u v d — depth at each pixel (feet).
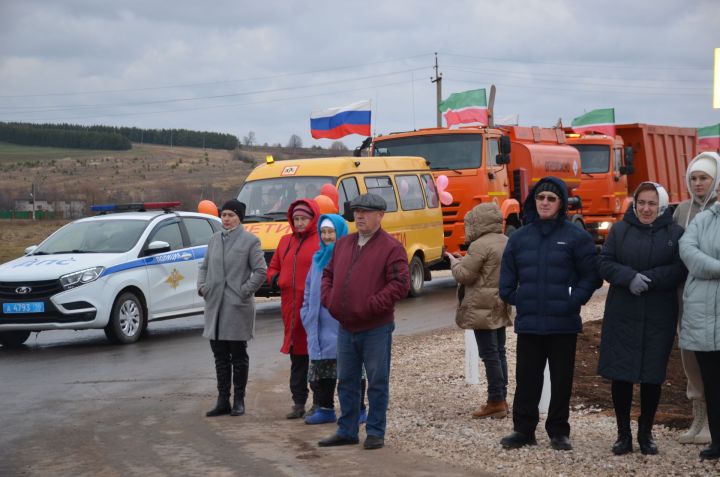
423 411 30.12
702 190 24.68
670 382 34.88
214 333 29.71
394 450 25.05
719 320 23.04
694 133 113.29
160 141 468.34
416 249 65.87
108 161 402.31
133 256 48.19
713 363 23.39
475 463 23.53
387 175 63.98
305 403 30.12
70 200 286.66
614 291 24.23
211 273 30.01
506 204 73.97
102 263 46.57
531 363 25.04
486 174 71.61
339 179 59.16
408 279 25.22
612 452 24.17
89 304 45.62
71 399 32.76
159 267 49.44
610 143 91.91
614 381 24.27
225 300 29.78
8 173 368.48
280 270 29.94
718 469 22.30
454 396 32.45
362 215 25.17
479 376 35.94
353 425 25.81
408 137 74.02
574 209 84.53
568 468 22.80
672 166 107.14
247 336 29.91
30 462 24.09
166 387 34.96
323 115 75.77
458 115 80.94
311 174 59.67
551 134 85.15
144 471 23.02
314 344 28.37
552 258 24.66
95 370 39.06
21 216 256.52
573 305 24.44
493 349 28.84
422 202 67.21
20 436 27.12
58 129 459.32
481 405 30.94
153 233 49.96
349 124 75.41
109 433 27.32
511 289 25.39
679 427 26.84
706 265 23.00
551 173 80.94
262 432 27.43
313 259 28.60
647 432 24.11
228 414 30.19
